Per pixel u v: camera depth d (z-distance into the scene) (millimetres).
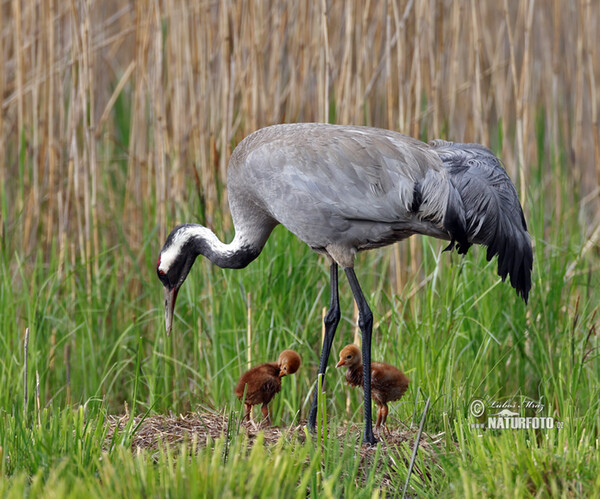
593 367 10438
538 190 13977
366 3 12328
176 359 11641
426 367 10094
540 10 16094
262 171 9164
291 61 13336
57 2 13383
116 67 20406
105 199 14938
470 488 6594
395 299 11641
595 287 11625
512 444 7305
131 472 6629
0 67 13039
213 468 6438
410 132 12742
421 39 13156
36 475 6758
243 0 12625
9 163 15352
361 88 12562
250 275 11281
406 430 9359
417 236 12266
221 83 12961
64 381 11641
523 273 8961
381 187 8773
